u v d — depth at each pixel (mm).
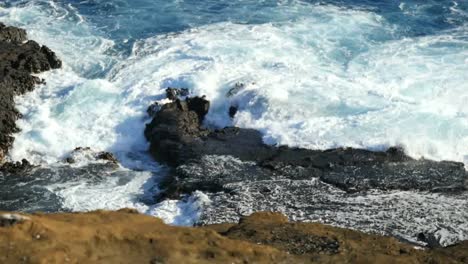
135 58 64125
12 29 65625
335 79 59562
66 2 75125
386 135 51875
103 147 54125
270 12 72312
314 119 54219
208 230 33375
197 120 55531
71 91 58562
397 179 48062
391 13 72375
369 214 44281
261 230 36969
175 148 51969
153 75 60750
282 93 56531
